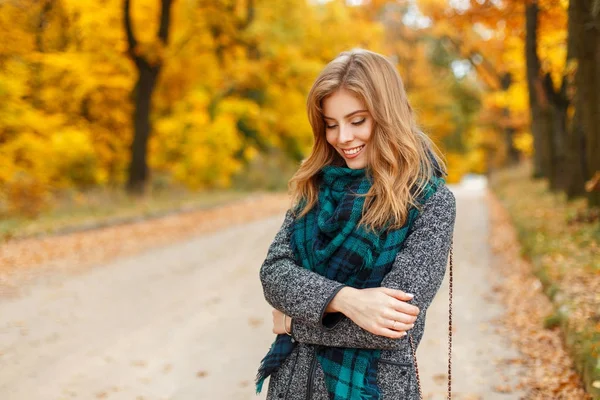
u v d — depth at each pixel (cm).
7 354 509
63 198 1630
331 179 155
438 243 145
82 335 564
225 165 2333
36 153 1572
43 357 502
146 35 2058
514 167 3095
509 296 661
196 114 2230
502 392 403
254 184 2794
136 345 534
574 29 840
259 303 689
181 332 574
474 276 803
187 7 2005
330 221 149
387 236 147
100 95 2016
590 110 859
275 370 159
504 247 1028
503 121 2469
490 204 2064
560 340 468
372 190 148
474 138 4703
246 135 2739
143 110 1886
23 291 739
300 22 2212
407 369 147
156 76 1897
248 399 416
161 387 438
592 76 843
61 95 1877
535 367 434
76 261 941
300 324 150
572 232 855
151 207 1678
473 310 626
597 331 416
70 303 685
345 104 150
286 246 158
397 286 142
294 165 2986
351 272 148
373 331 137
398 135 148
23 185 1323
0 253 957
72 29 1830
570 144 1223
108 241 1152
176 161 2323
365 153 152
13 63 1559
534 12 1221
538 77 1358
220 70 2255
